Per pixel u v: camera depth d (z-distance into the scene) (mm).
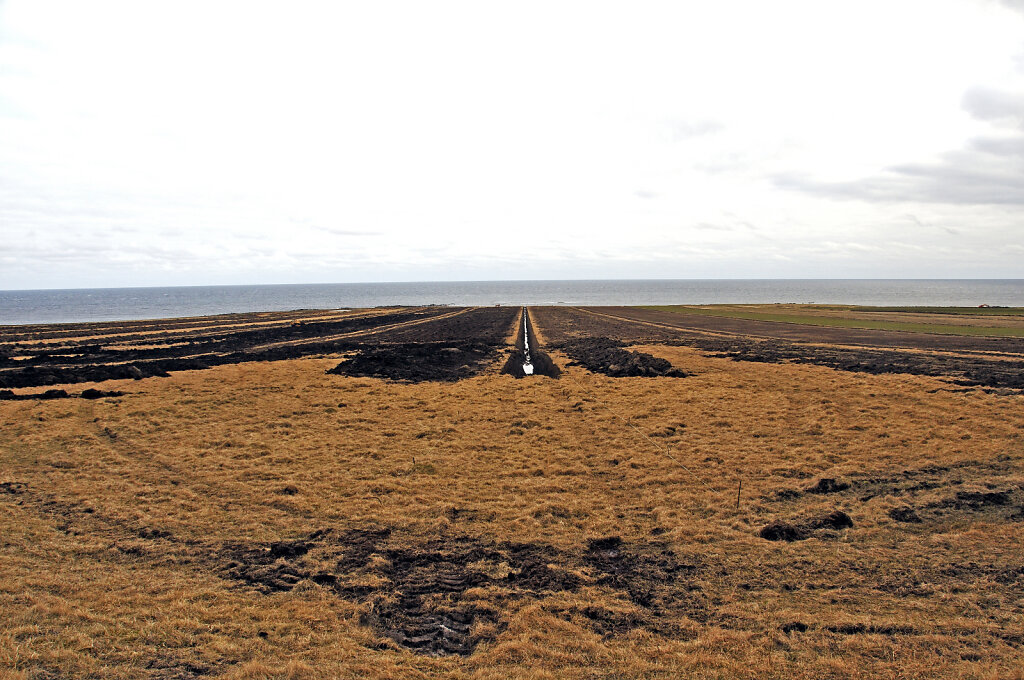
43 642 7336
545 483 14531
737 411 22312
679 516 12352
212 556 10344
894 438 18047
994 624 8070
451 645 7754
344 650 7473
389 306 169125
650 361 34094
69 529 11406
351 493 13742
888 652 7457
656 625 8219
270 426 20188
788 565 10078
